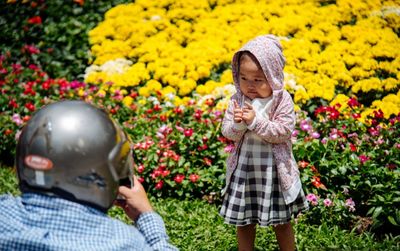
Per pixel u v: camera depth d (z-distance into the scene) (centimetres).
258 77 319
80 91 608
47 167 168
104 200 175
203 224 415
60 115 172
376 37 690
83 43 738
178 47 689
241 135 324
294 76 622
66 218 170
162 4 772
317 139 480
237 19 736
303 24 713
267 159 324
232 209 329
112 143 175
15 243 167
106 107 582
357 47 673
